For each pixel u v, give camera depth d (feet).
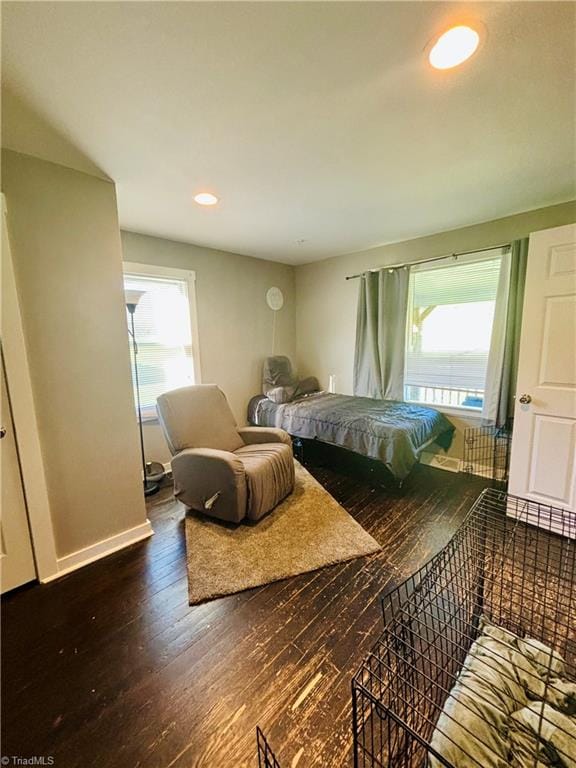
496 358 9.21
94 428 6.37
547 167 6.29
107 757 3.32
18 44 3.32
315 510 8.03
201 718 3.65
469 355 10.06
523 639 3.71
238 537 6.97
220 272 12.12
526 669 3.30
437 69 3.87
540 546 6.36
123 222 9.00
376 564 6.12
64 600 5.39
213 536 7.02
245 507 7.25
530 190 7.29
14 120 4.58
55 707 3.77
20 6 2.94
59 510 6.00
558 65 3.82
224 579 5.74
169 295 10.89
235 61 3.68
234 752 3.34
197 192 7.16
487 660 3.41
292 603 5.24
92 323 6.26
